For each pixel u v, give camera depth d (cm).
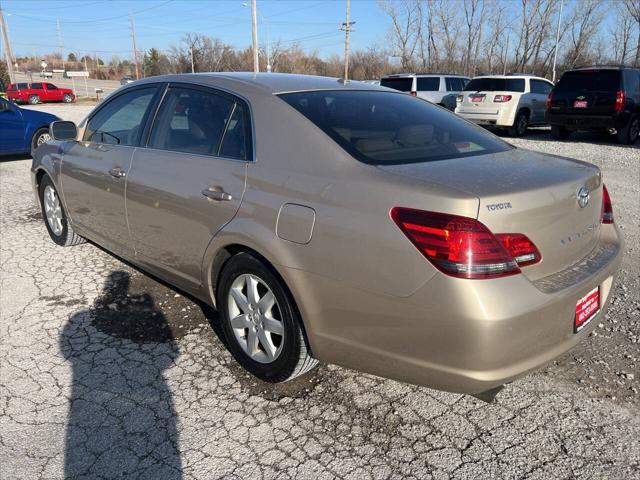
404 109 325
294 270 253
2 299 400
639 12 4291
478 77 1537
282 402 281
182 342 340
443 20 4709
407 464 239
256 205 272
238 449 248
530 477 231
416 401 282
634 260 480
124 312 380
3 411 273
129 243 382
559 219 239
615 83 1226
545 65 4497
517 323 212
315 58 6294
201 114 328
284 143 275
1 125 999
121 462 239
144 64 7300
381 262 224
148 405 278
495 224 212
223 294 306
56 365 314
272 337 288
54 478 230
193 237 314
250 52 6172
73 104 3706
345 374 306
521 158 283
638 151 1164
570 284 236
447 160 264
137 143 370
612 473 234
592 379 299
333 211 240
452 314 210
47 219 522
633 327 355
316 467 237
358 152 258
